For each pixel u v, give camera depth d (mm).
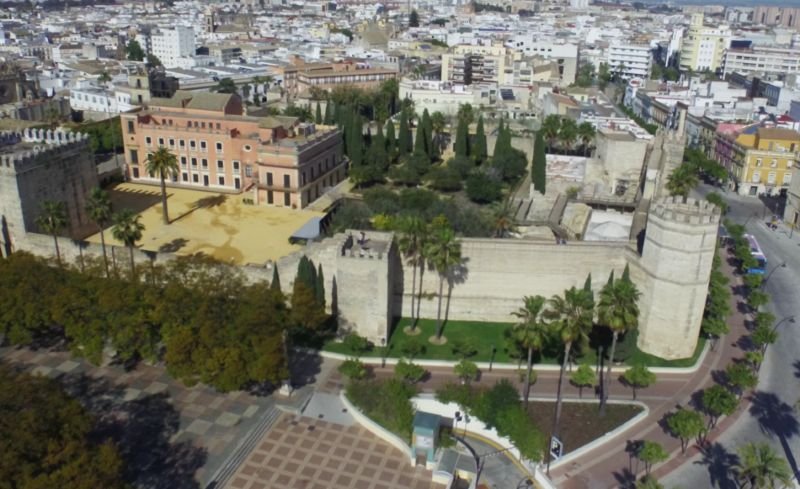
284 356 87625
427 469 80500
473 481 78625
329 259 111188
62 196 136500
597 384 97875
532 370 100812
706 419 90875
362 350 105188
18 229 127188
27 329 95688
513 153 199125
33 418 61125
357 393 92062
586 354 105312
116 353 101688
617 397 94625
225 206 167250
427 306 115875
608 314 86625
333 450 83188
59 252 123812
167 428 85375
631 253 109688
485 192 178250
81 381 94938
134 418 87188
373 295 105438
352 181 188125
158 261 118375
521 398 93188
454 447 84562
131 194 174500
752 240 153375
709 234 100312
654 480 72812
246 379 85125
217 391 93250
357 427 87562
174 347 84250
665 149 164750
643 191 161125
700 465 81938
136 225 113250
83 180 142625
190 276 100000
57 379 95250
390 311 110625
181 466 78812
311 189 172250
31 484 56594
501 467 81812
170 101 193375
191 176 182500
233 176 179250
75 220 141375
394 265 112750
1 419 60594
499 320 115812
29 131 147000
